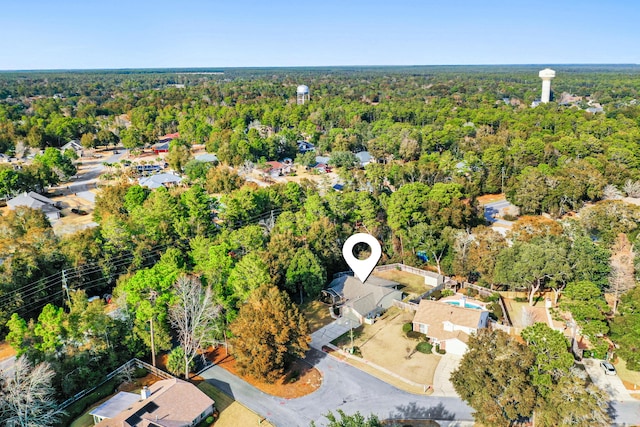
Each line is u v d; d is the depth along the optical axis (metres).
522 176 119.31
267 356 53.66
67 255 73.75
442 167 134.62
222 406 52.03
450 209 89.19
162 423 46.25
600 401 43.16
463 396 45.59
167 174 142.62
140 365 58.50
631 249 77.50
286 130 194.50
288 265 74.94
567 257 69.31
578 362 58.59
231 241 78.69
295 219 92.00
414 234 86.00
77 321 54.19
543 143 141.50
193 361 59.94
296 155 179.12
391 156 170.38
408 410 51.06
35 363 51.31
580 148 137.62
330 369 58.69
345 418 38.59
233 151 162.75
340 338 65.88
